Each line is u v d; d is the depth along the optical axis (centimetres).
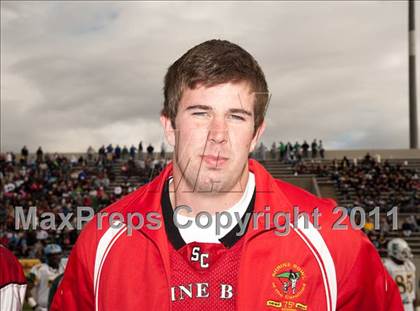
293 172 2636
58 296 221
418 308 839
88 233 206
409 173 2114
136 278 189
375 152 2809
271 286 185
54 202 2652
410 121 2894
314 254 190
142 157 3016
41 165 3297
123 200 208
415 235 1606
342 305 196
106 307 193
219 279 181
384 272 205
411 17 3025
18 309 412
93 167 3219
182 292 180
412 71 2973
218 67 168
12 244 1966
